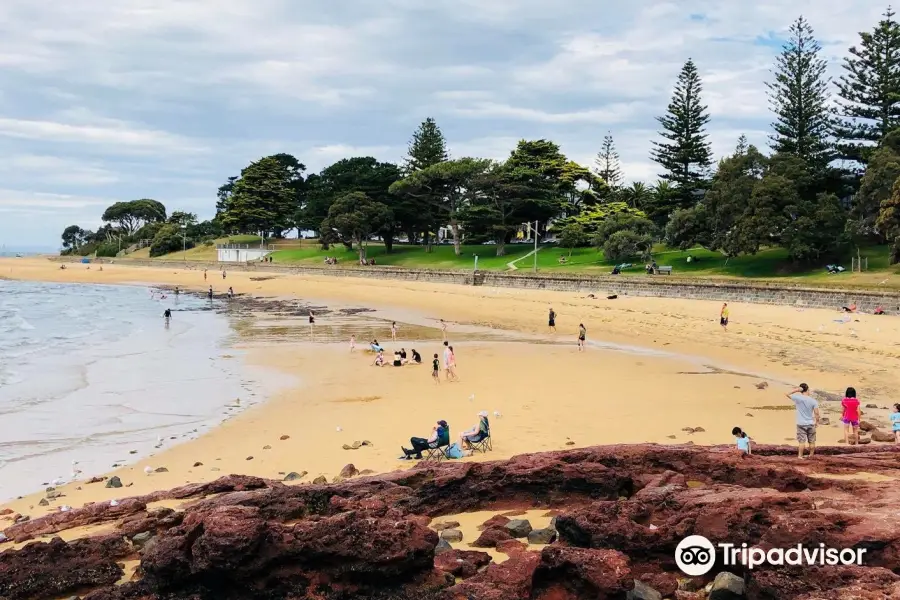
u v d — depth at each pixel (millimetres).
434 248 105000
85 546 10242
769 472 11906
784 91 68438
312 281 88000
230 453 18375
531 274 66438
